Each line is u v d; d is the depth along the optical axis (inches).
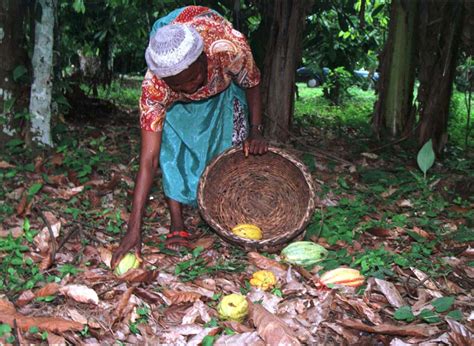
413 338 85.4
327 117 313.3
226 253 113.5
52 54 163.0
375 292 98.9
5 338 76.8
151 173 103.1
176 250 113.7
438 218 139.6
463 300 98.4
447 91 209.2
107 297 92.7
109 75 296.2
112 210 128.8
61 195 134.2
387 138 224.8
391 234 123.7
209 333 83.4
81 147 181.6
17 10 156.6
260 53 218.2
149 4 252.7
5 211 122.5
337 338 87.3
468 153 231.8
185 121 116.4
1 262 100.5
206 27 103.2
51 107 169.6
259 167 124.0
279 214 121.9
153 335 84.9
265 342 81.4
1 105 157.8
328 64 328.5
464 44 213.5
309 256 107.1
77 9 166.4
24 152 158.2
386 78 224.4
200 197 111.7
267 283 98.1
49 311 87.0
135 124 240.8
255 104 117.3
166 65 92.0
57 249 106.2
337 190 152.1
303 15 213.6
